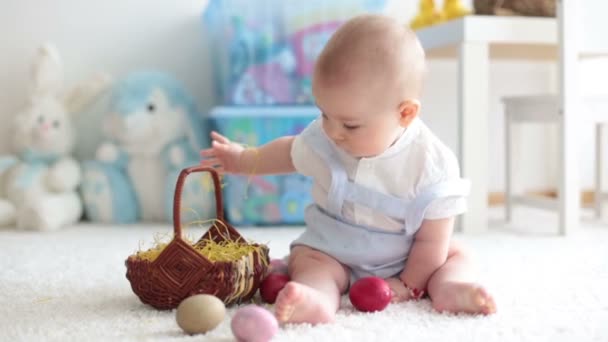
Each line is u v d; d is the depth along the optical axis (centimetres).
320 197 102
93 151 209
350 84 87
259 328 74
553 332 80
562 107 167
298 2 183
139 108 190
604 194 200
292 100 185
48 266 124
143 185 194
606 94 179
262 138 181
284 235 167
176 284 88
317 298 82
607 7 168
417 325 83
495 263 124
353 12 184
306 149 102
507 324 83
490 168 233
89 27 209
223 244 99
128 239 160
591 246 146
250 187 183
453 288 88
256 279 93
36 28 206
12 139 200
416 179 96
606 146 236
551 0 179
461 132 171
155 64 212
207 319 78
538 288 103
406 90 90
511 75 233
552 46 185
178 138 195
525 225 186
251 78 183
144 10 211
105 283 108
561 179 168
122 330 81
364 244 98
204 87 215
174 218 89
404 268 100
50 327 83
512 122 194
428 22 199
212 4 191
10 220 183
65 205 184
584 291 101
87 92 198
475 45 169
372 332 79
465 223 170
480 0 187
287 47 184
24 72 206
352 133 91
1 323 85
